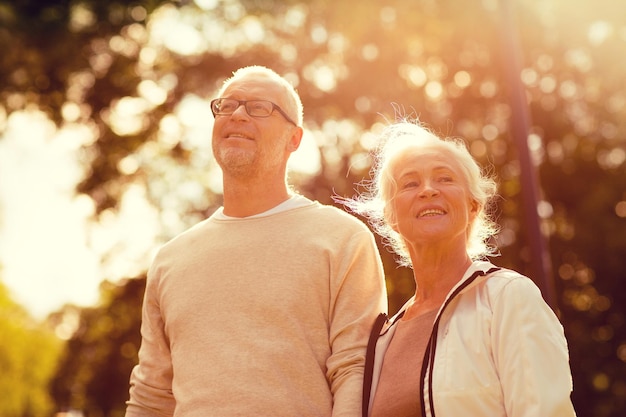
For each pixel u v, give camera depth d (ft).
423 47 53.72
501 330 10.81
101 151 57.47
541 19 52.90
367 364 12.38
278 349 12.91
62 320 73.56
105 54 56.90
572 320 54.65
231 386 12.81
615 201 54.65
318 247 13.52
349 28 52.60
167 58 57.36
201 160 57.47
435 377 11.07
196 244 14.17
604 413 53.83
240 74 14.52
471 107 54.19
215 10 56.59
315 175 53.78
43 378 91.71
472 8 51.37
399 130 13.41
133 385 14.66
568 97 55.67
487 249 13.09
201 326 13.35
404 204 12.31
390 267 48.14
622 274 54.13
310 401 12.80
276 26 56.18
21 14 55.57
